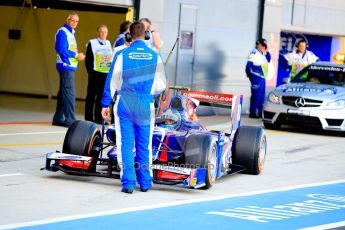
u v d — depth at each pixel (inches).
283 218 434.3
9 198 432.8
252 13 1130.0
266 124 936.9
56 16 1182.9
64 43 786.2
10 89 1225.4
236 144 569.9
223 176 565.6
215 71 1081.4
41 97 1197.1
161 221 402.9
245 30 1122.0
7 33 1217.4
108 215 407.2
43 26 1194.6
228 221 415.2
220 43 1084.5
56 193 456.1
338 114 882.8
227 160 557.9
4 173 513.3
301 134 895.7
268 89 1167.6
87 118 857.5
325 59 1331.2
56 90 1192.8
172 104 518.0
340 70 959.0
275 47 1164.5
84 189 474.3
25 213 398.3
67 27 789.2
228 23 1093.1
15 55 1219.2
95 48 840.9
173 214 422.3
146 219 404.8
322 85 938.7
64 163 491.5
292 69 1086.4
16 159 577.3
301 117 895.1
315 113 885.2
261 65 1064.2
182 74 1032.8
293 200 493.0
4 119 852.6
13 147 641.0
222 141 517.0
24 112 946.7
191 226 396.8
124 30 772.6
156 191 486.6
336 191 538.6
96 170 530.3
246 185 535.2
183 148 492.7
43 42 1195.9
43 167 544.7
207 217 421.1
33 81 1208.8
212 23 1068.5
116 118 467.5
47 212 404.2
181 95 526.3
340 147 792.3
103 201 442.9
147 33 510.3
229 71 1101.7
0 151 614.2
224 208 449.7
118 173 525.0
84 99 1188.5
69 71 797.9
